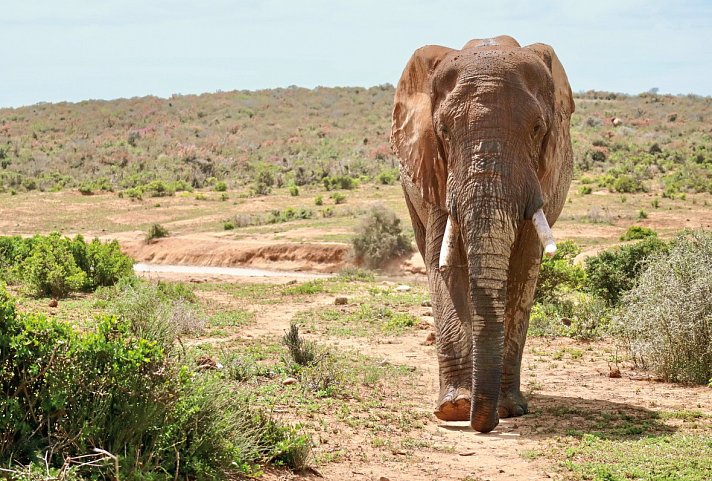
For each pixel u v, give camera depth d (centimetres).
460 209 1009
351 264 5103
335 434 1078
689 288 1567
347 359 1742
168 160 12075
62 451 713
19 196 8669
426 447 1050
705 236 1708
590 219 6000
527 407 1279
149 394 765
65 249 2731
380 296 3067
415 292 3288
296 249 5325
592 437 1088
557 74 1169
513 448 1050
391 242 5041
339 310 2662
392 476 909
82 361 754
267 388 1316
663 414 1234
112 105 17500
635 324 1612
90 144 13762
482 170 995
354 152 12650
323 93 18788
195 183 10038
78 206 8006
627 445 1051
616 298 2445
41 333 756
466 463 979
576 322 2195
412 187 1254
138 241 6203
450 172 1041
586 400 1377
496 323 991
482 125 1012
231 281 3872
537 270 1209
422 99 1168
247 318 2383
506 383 1238
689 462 951
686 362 1535
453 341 1145
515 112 1019
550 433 1130
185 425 791
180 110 16788
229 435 844
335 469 920
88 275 2802
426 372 1667
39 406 743
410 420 1202
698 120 14750
